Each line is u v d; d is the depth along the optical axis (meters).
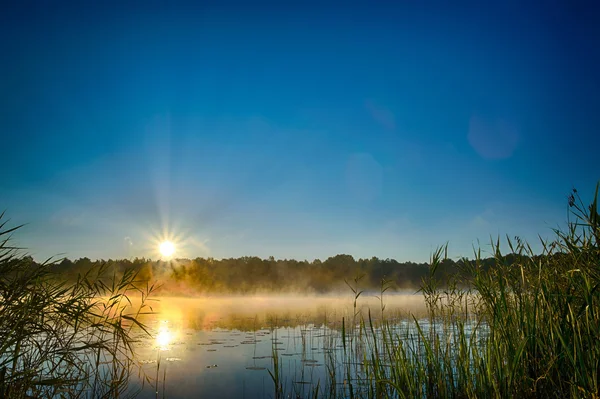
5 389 4.67
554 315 4.63
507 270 5.58
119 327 7.42
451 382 5.60
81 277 6.70
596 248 4.34
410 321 14.12
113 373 7.67
